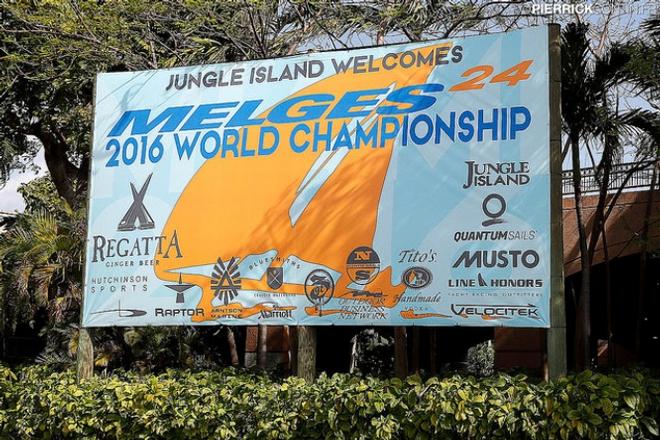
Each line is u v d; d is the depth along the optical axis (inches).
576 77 442.6
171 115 357.4
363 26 510.3
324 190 326.0
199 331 617.3
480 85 307.9
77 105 671.8
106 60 549.0
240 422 308.0
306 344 328.8
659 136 463.2
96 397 340.5
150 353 547.2
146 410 322.0
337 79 332.2
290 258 327.3
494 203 298.2
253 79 346.3
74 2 494.9
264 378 332.2
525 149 297.3
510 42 306.5
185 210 348.2
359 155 322.7
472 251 298.7
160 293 347.3
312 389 297.9
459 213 302.7
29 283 550.9
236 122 345.7
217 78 352.5
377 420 273.9
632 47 445.1
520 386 266.8
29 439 353.7
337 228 321.1
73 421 336.2
